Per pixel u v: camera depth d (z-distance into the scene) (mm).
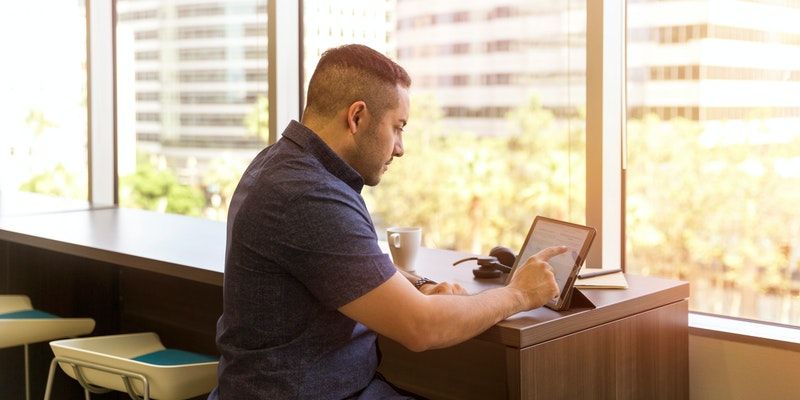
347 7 3730
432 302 1933
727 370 2631
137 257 2883
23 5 5250
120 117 4871
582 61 2996
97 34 4859
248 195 1994
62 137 5113
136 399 2539
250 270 1971
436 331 1922
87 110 4906
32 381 3785
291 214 1915
